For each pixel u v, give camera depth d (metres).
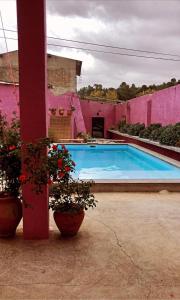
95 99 24.28
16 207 3.55
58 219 3.57
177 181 6.19
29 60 3.38
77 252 3.24
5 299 2.42
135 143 15.45
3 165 3.58
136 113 18.08
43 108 3.43
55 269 2.88
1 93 12.84
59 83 20.25
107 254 3.21
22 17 3.33
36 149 3.34
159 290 2.57
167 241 3.57
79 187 3.73
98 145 14.95
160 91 14.08
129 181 6.15
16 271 2.84
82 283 2.66
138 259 3.11
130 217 4.45
